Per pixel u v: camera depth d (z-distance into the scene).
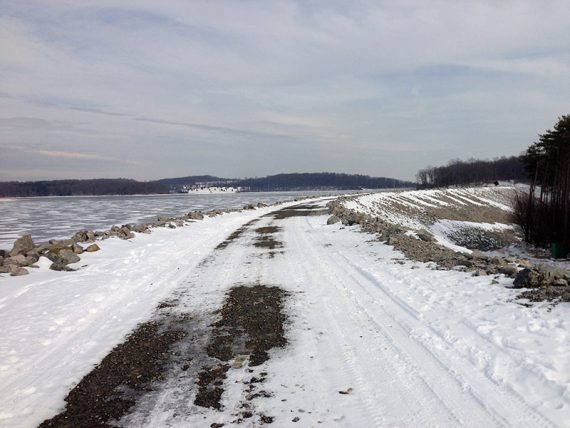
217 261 12.38
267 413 4.29
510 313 6.60
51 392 4.87
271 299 8.27
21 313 7.38
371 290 8.53
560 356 5.05
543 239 27.42
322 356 5.59
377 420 4.08
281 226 21.78
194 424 4.15
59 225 33.31
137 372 5.33
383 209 43.69
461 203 63.19
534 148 40.97
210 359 5.66
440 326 6.32
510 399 4.31
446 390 4.56
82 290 8.83
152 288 9.41
